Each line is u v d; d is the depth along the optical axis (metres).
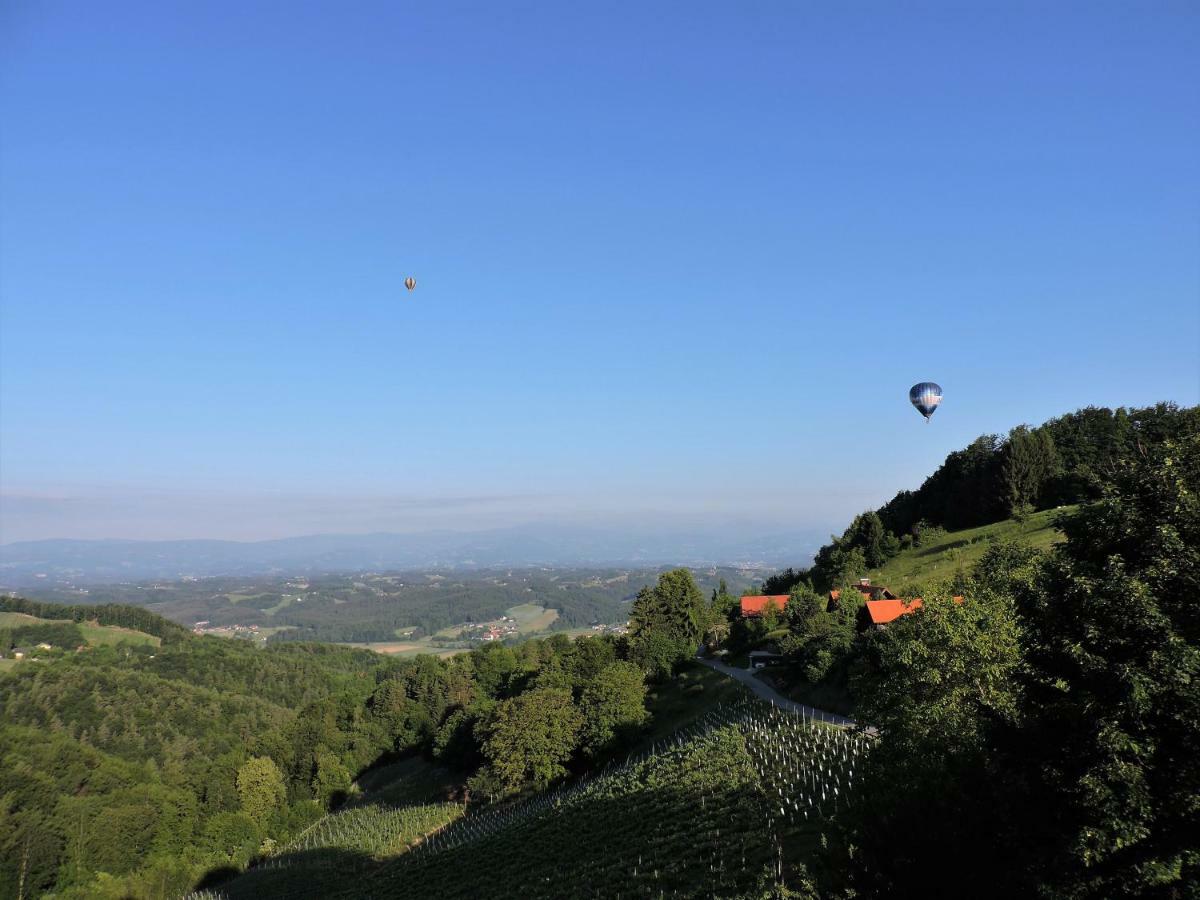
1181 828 13.58
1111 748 13.98
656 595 108.19
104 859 92.75
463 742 90.00
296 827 103.12
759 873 27.59
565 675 89.50
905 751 24.70
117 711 151.12
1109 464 18.09
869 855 17.39
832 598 82.88
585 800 53.09
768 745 43.97
